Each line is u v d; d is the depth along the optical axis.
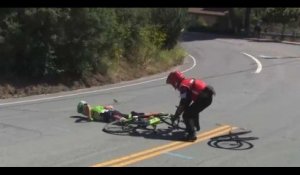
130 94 28.27
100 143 17.17
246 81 34.31
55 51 29.75
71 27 29.69
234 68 42.06
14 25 27.84
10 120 20.50
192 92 17.69
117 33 35.38
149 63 39.41
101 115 20.45
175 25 48.81
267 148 17.28
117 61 35.09
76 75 30.66
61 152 16.02
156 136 18.22
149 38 42.44
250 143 17.88
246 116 22.48
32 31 28.62
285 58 51.44
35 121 20.38
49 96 27.03
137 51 38.25
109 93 28.52
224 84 32.78
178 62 45.12
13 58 28.42
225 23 104.50
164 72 39.44
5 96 26.34
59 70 29.59
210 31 99.88
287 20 94.25
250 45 69.88
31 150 16.20
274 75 37.78
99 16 30.62
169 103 25.53
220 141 17.95
